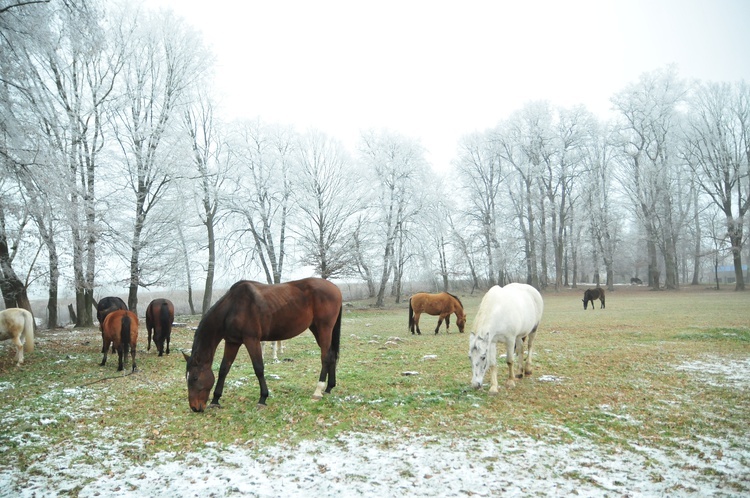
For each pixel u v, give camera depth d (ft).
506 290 24.71
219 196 86.17
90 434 17.88
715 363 30.09
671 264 133.69
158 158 67.87
